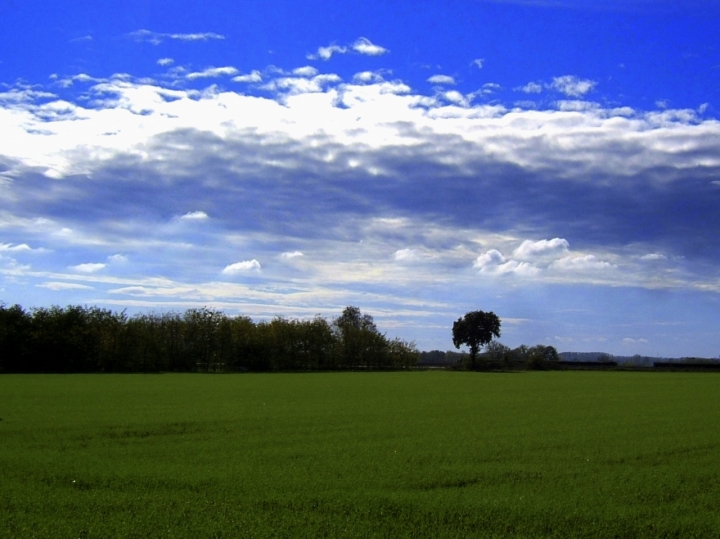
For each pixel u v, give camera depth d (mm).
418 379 100500
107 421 36938
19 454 25844
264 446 28250
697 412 44844
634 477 21625
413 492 19516
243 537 15383
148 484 20469
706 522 16578
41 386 71250
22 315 113438
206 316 136750
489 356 186750
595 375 123000
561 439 30359
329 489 19859
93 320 121125
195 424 36000
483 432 32969
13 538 15188
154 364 126250
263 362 139625
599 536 15727
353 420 38469
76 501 18375
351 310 168000
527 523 16562
